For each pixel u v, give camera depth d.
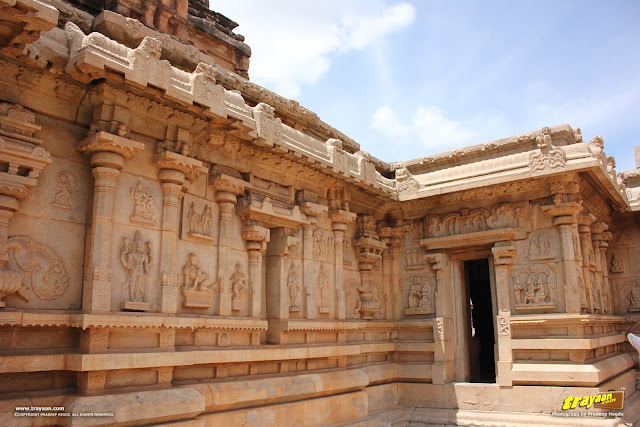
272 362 10.18
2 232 6.64
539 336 12.41
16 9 5.38
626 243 16.52
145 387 7.56
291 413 9.92
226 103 8.84
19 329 6.74
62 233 7.38
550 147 12.19
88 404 6.63
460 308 14.17
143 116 8.30
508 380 12.45
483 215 13.66
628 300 16.20
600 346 12.74
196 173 8.98
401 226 14.94
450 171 14.09
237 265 9.92
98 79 7.52
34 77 7.15
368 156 14.38
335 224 12.59
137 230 8.06
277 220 10.74
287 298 10.91
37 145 7.18
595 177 12.76
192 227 9.12
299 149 10.51
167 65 7.81
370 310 13.66
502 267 13.02
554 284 12.39
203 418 8.24
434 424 12.70
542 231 12.74
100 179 7.61
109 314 7.20
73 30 7.27
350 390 11.75
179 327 8.09
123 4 12.03
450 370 13.68
